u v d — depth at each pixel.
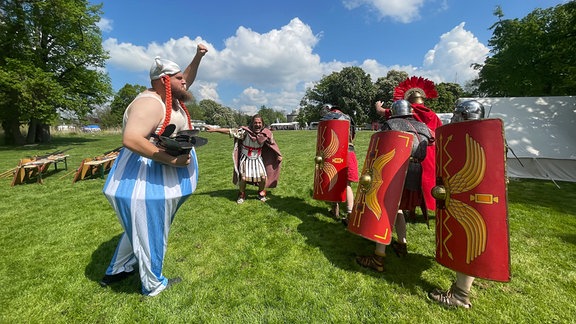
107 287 2.69
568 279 2.77
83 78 22.00
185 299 2.51
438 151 2.51
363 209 2.91
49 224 4.39
